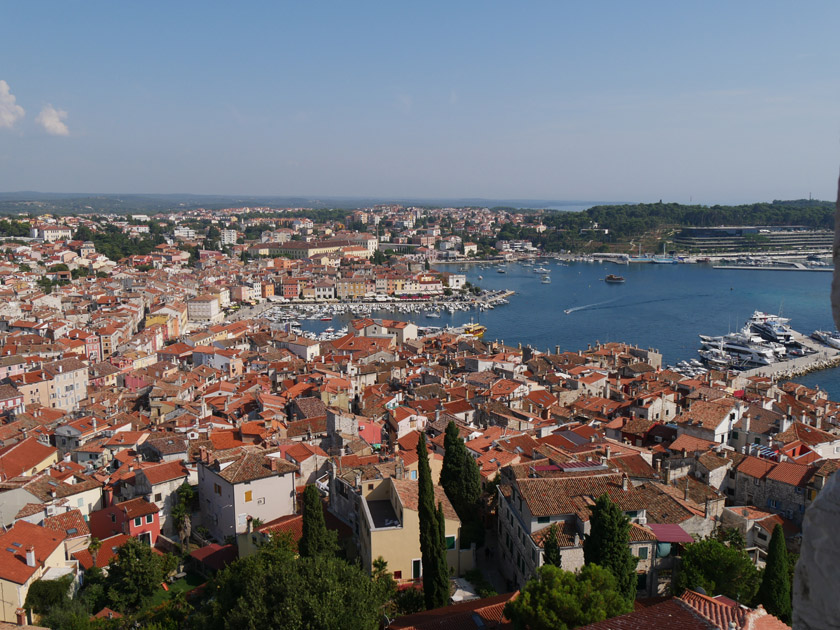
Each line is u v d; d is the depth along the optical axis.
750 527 102.38
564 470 102.81
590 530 82.25
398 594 89.31
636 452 122.25
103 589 105.88
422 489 86.56
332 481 120.56
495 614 75.06
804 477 110.88
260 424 166.50
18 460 149.50
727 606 46.38
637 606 76.25
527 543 88.88
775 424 141.00
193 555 116.50
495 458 129.62
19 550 102.06
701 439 131.25
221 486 121.44
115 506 125.44
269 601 73.12
